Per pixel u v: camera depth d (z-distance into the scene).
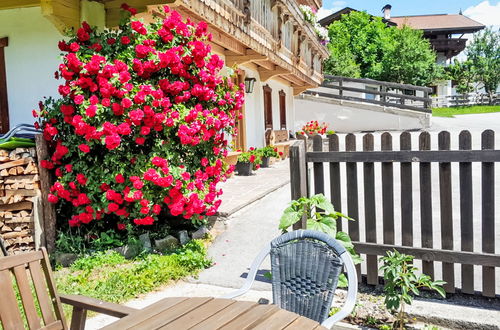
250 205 6.77
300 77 13.69
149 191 4.97
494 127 18.94
